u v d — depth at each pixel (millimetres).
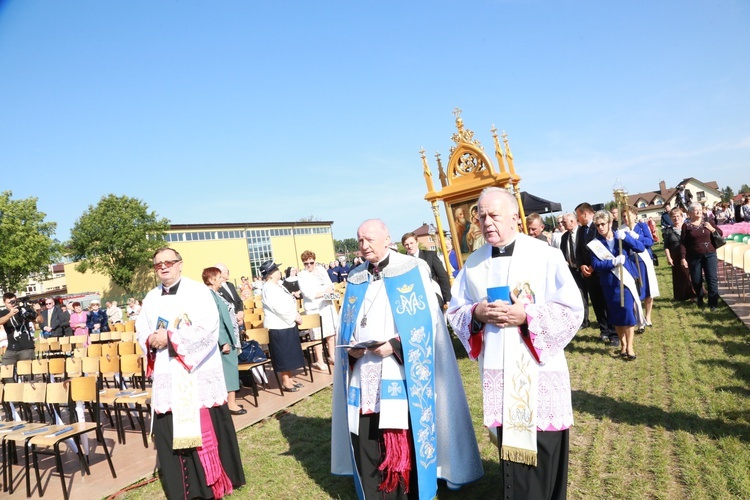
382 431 3592
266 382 8242
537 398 2963
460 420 3809
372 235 3789
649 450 4070
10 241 51531
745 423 4258
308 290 8891
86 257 50438
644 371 6047
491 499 3707
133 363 7043
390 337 3639
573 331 2969
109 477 5211
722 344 6688
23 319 9953
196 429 4078
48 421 7926
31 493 5090
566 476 3000
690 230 8891
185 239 49094
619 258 6125
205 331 4180
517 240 3193
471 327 3195
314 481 4418
